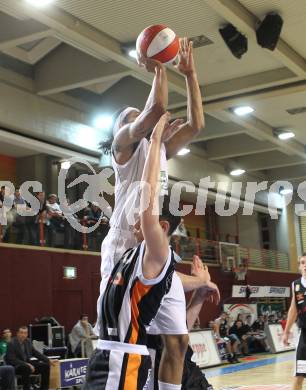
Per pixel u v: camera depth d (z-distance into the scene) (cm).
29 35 1355
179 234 2316
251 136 2383
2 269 1581
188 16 1283
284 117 2080
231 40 1318
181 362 400
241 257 2706
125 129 373
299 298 783
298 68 1555
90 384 321
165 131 407
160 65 385
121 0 1201
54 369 1334
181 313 403
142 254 329
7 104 1661
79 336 1538
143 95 1891
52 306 1711
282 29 1391
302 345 775
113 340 326
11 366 1226
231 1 1232
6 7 1245
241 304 2548
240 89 1680
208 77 1677
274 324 2486
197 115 412
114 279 335
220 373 1652
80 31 1298
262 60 1569
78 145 1888
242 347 2284
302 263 789
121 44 1402
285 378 1446
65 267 1767
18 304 1609
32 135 1759
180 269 2256
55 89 1706
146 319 328
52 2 1198
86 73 1648
